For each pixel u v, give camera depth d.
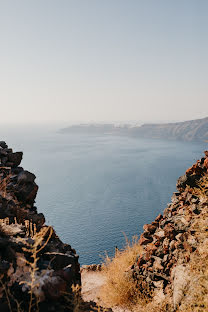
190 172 8.32
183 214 7.89
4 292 2.59
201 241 6.51
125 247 10.88
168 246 7.61
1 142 7.35
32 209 5.53
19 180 5.60
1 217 4.25
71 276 3.03
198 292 5.29
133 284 8.09
